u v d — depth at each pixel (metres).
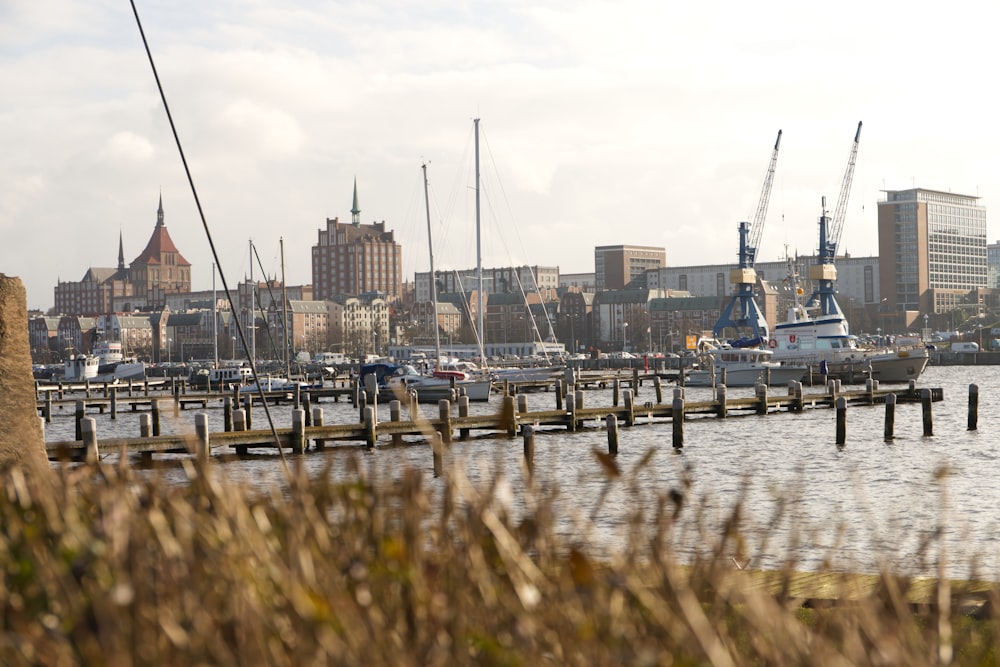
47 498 6.28
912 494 31.88
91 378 141.88
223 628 4.65
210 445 40.66
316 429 43.28
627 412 56.00
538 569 5.57
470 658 4.90
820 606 6.44
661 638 4.89
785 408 69.62
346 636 4.53
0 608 5.12
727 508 26.88
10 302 18.33
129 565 4.82
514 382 101.19
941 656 5.37
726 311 130.88
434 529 5.88
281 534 6.04
